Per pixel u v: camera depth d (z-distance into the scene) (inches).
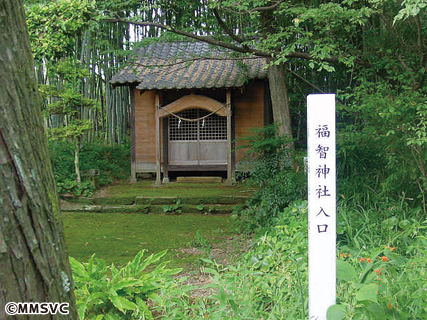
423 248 137.3
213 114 400.5
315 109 101.7
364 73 228.1
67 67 325.7
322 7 188.5
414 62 208.5
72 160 365.1
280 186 226.1
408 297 101.3
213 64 406.9
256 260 140.9
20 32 50.3
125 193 343.3
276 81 324.5
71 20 216.1
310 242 100.9
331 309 94.3
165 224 274.7
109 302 123.1
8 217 45.9
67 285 52.6
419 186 179.8
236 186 371.9
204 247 210.1
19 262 46.5
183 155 404.5
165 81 382.6
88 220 289.0
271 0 240.4
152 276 129.3
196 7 286.0
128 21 253.6
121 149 458.3
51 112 333.7
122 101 478.6
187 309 118.2
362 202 195.0
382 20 226.2
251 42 236.4
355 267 124.0
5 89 47.1
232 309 107.7
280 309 108.4
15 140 47.1
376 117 180.5
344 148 201.8
